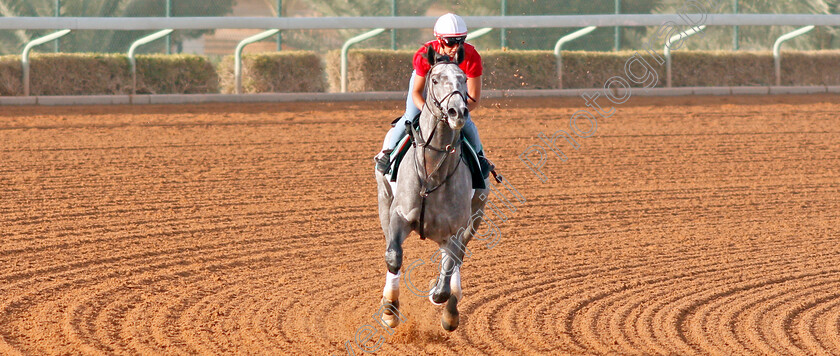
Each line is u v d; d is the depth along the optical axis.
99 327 7.29
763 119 22.09
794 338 7.40
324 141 18.30
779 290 8.82
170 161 15.73
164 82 24.69
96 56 23.83
